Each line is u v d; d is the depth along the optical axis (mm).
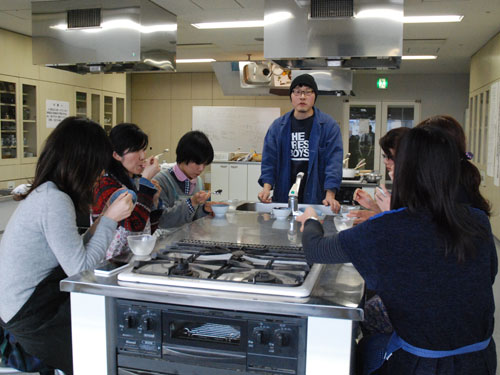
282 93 7676
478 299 1218
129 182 2100
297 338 1291
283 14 3496
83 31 4066
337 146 3258
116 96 7695
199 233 2080
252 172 7398
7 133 5770
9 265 1576
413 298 1214
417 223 1208
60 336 1650
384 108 10141
